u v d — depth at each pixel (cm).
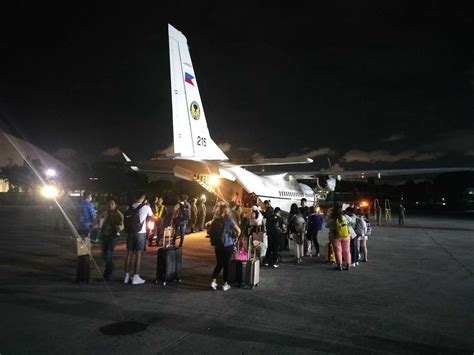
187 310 611
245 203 1677
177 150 1334
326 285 798
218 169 1302
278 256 1108
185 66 1397
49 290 723
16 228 1942
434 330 530
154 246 1341
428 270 970
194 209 1811
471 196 6075
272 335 505
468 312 613
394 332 521
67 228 1945
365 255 1099
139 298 677
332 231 983
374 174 2400
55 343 468
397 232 1991
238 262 788
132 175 6481
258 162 1276
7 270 905
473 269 985
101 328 523
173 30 1369
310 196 2228
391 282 830
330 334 512
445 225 2458
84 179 6078
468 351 460
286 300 677
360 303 662
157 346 463
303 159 1237
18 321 547
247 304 650
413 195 8062
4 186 6300
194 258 1108
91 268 943
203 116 1467
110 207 823
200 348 458
